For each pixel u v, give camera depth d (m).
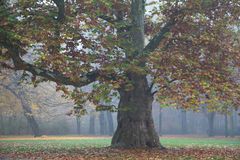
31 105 54.44
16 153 22.88
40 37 18.53
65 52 19.92
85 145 31.80
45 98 57.06
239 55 24.05
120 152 22.28
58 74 21.39
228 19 25.23
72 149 25.98
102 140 44.16
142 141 24.75
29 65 20.97
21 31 18.67
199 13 24.39
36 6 20.97
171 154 21.33
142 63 22.59
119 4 25.30
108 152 22.42
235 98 23.36
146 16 29.14
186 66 22.25
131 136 24.81
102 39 20.66
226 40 24.97
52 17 20.34
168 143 35.41
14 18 18.78
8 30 18.25
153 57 21.14
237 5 24.42
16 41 18.97
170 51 23.08
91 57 20.25
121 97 25.47
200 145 31.77
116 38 21.56
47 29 18.84
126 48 21.75
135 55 23.09
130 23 24.39
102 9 21.25
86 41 20.09
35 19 19.58
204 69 22.73
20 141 40.25
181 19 24.52
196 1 23.23
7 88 51.84
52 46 19.16
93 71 22.86
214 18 24.91
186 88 21.25
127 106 23.94
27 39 18.08
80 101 21.33
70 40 19.59
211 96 22.16
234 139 51.31
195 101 21.44
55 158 19.66
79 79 20.48
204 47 24.16
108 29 23.78
